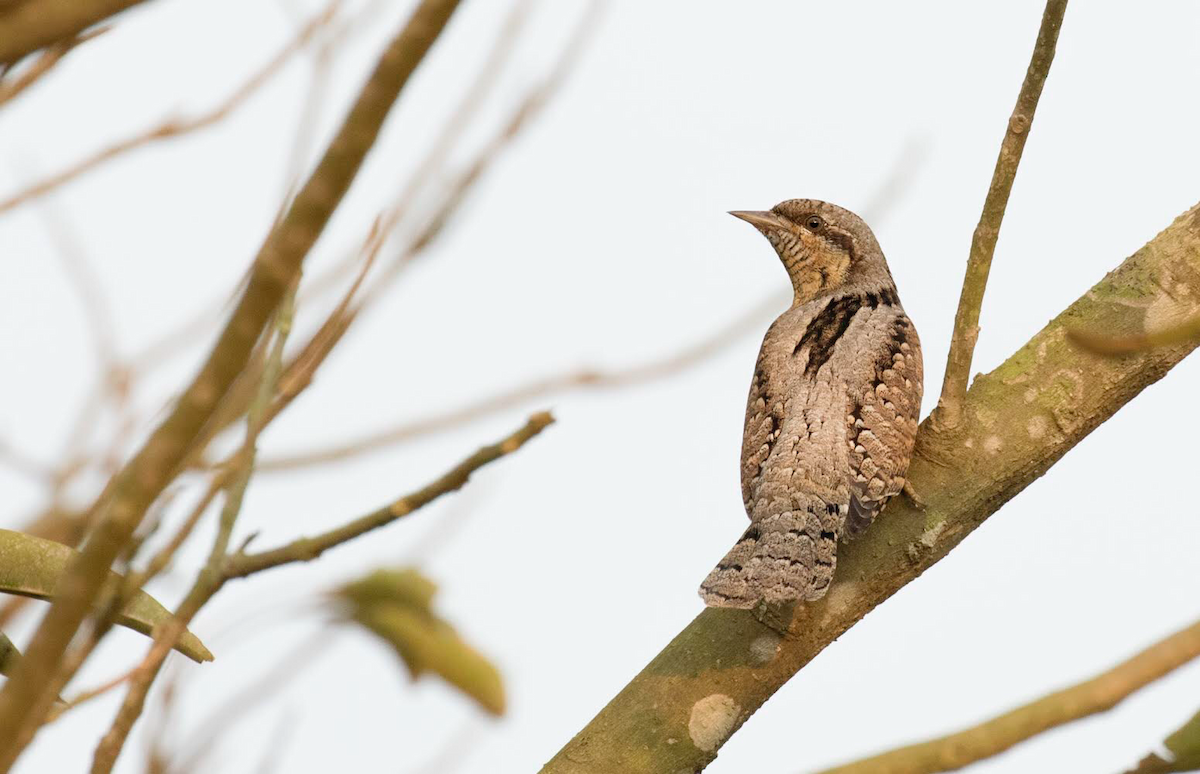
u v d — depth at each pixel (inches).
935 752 134.0
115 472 180.1
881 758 134.6
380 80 125.0
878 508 315.6
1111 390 312.3
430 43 125.0
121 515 127.4
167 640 150.6
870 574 308.3
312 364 181.6
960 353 305.0
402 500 156.2
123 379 194.1
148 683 147.6
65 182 186.4
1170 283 318.3
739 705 292.7
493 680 193.0
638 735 288.7
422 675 190.4
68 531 186.2
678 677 293.6
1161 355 312.8
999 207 292.2
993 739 133.4
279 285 128.3
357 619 185.8
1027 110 281.4
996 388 317.1
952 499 311.6
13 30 110.5
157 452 128.1
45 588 180.1
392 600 185.2
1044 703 134.2
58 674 130.5
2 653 176.9
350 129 126.1
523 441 157.9
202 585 153.9
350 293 185.9
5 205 182.1
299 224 127.5
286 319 182.9
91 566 126.9
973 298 299.6
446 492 156.7
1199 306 314.2
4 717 125.4
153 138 189.5
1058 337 319.3
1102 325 317.7
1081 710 132.6
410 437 204.5
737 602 292.7
